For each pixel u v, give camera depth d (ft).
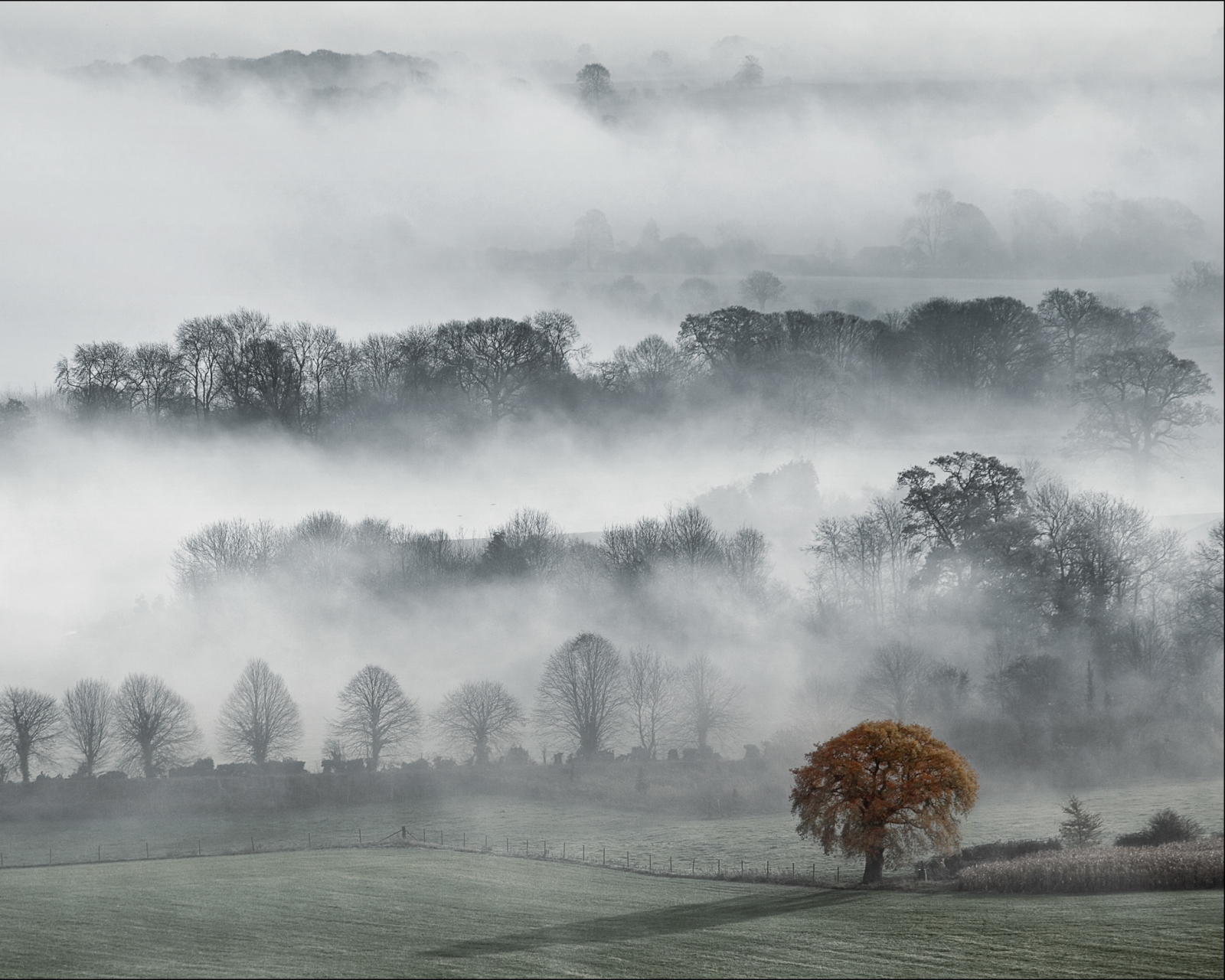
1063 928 280.72
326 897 324.60
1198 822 376.07
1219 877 313.12
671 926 291.99
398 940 279.08
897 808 333.42
